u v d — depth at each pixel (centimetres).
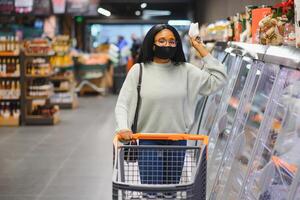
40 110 1044
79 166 672
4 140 866
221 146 408
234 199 316
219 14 919
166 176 315
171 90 343
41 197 535
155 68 347
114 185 255
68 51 1400
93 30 2781
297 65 236
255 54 339
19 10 1338
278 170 256
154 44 341
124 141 324
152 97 341
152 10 2681
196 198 271
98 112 1235
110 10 2600
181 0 2120
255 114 328
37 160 711
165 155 315
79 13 1609
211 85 351
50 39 1312
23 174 632
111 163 688
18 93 1018
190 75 351
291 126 256
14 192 554
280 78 283
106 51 2134
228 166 360
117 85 1736
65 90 1320
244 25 472
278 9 315
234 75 450
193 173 279
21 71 1024
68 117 1153
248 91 361
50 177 617
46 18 1823
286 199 232
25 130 973
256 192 274
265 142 287
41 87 1040
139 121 349
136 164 315
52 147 802
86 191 555
